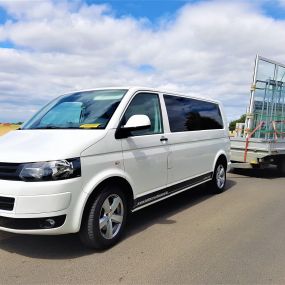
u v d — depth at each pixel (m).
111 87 5.38
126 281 3.59
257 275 3.75
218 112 7.85
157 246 4.52
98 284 3.53
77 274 3.72
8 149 4.07
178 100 6.27
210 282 3.58
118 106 4.80
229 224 5.52
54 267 3.89
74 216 3.93
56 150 3.91
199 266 3.95
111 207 4.45
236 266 3.96
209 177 7.29
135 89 5.18
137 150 4.93
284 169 10.80
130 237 4.84
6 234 4.88
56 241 4.64
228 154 8.09
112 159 4.43
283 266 3.98
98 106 4.95
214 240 4.78
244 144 10.50
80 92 5.59
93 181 4.11
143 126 4.55
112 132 4.52
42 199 3.72
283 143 10.59
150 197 5.26
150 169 5.18
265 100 11.43
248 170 11.54
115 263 4.00
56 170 3.78
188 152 6.27
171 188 5.80
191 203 6.88
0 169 3.87
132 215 5.98
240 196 7.61
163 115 5.70
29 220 3.73
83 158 4.04
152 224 5.45
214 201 7.07
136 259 4.11
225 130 8.00
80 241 4.64
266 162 10.38
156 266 3.93
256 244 4.65
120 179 4.59
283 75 12.01
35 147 4.03
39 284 3.51
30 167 3.75
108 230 4.39
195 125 6.68
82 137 4.23
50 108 5.45
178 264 3.99
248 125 10.95
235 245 4.60
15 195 3.71
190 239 4.80
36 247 4.45
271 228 5.35
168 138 5.68
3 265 3.93
